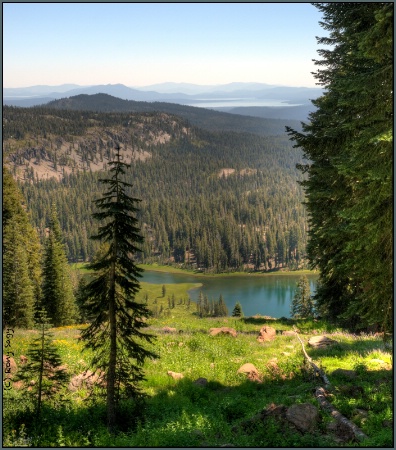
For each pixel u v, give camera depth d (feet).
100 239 43.29
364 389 45.03
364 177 35.76
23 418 41.75
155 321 118.21
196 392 57.41
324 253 77.92
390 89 33.91
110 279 43.78
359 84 34.30
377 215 35.24
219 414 46.09
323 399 42.78
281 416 38.75
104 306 43.39
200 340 85.97
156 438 37.47
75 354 69.15
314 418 37.47
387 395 41.52
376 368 56.08
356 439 33.50
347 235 55.31
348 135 43.70
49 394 45.50
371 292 38.11
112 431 42.04
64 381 47.21
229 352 79.05
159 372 66.90
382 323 38.34
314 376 57.06
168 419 44.50
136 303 44.80
